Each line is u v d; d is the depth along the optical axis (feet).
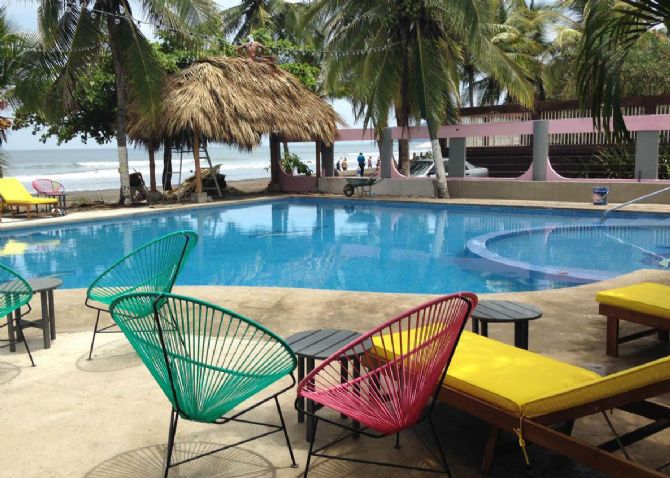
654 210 44.47
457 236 40.78
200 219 50.88
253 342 15.02
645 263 30.32
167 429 10.63
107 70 61.93
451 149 62.03
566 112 64.13
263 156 284.82
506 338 15.26
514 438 9.95
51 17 49.60
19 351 15.10
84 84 58.49
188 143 65.57
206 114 54.54
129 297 8.46
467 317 7.98
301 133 61.87
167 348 8.50
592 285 21.67
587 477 8.75
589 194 52.16
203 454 9.24
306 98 66.44
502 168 70.13
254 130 57.52
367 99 59.82
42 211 51.34
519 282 27.27
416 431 10.37
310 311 18.40
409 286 27.14
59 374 13.37
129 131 58.70
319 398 8.44
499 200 55.98
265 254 35.81
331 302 19.52
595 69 15.42
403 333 10.88
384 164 65.26
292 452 9.54
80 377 13.17
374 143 66.90
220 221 49.78
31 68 51.78
